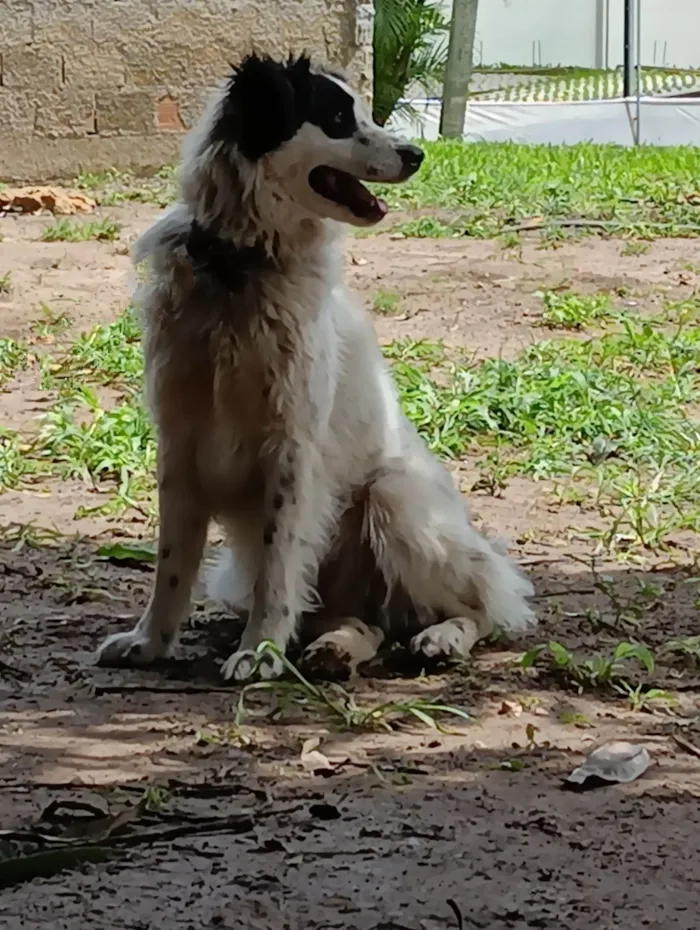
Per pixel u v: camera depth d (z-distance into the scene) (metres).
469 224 8.38
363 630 3.60
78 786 3.11
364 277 7.00
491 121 17.38
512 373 5.16
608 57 25.03
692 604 3.85
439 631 3.59
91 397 4.93
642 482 4.55
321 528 3.56
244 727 3.29
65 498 4.41
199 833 2.98
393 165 3.46
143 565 4.01
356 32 10.33
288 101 3.43
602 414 4.93
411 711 3.31
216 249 3.45
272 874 2.88
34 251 7.43
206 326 3.45
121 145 10.04
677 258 7.62
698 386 5.33
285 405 3.47
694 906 2.84
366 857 2.92
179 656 3.58
